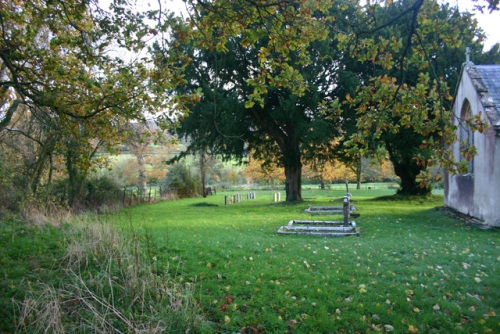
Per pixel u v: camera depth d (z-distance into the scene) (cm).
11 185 1552
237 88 2402
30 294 575
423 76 747
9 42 798
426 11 794
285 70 702
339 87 2361
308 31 746
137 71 815
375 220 1695
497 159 1424
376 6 809
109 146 905
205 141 2597
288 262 864
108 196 2612
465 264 865
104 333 475
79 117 764
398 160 2606
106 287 631
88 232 888
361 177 5075
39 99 727
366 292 682
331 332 545
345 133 2314
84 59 812
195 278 705
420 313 600
